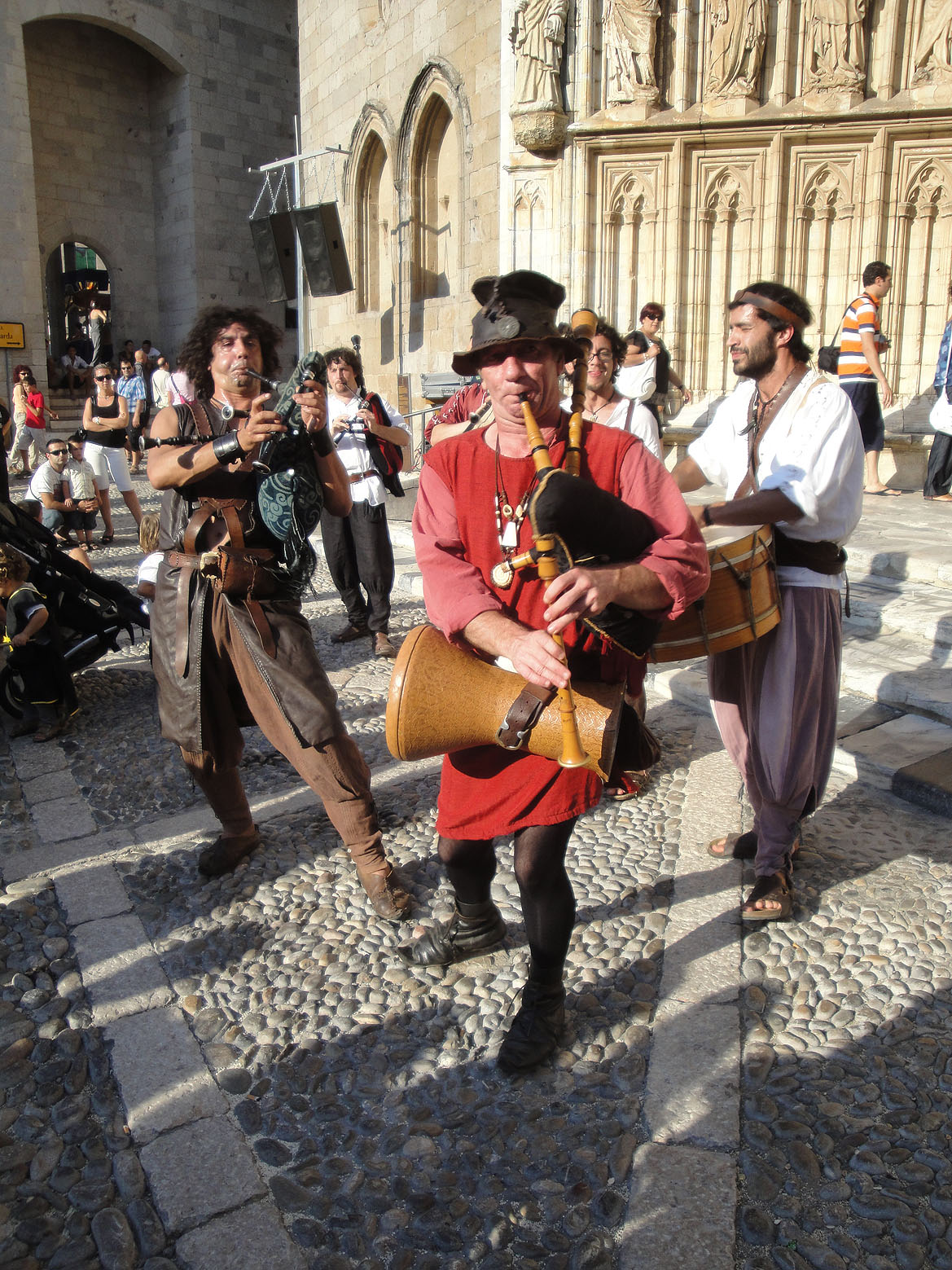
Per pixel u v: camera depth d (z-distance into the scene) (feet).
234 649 9.70
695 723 14.92
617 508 6.26
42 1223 6.54
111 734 15.44
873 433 26.18
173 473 9.11
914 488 28.40
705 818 11.78
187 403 9.72
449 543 7.05
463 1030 8.26
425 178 45.24
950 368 24.23
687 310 33.14
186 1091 7.65
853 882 10.30
